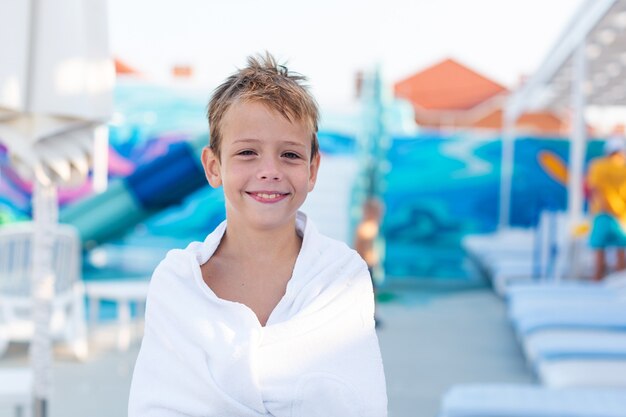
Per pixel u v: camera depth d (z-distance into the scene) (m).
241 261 1.48
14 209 10.84
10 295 6.68
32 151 3.06
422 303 9.95
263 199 1.41
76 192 11.13
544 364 4.72
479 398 3.65
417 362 6.71
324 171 12.02
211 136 1.49
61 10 2.94
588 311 6.13
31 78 2.92
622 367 4.52
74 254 6.61
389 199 12.51
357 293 1.44
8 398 3.75
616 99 11.38
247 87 1.42
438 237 12.48
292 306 1.41
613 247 8.99
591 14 6.99
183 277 1.43
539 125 18.22
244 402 1.36
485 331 8.15
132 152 11.37
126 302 7.00
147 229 11.78
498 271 10.34
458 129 18.84
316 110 1.47
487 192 12.48
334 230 11.98
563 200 12.48
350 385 1.38
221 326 1.37
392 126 12.63
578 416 3.39
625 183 8.91
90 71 3.00
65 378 5.97
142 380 1.42
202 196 11.77
